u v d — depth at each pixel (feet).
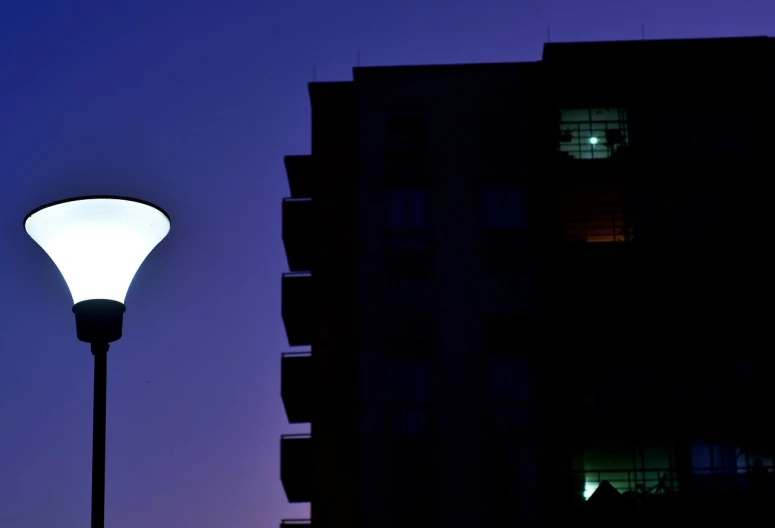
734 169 112.88
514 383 108.17
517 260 112.68
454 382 108.17
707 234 113.19
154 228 32.17
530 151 116.67
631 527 100.53
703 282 110.83
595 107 117.50
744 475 103.96
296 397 115.24
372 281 112.16
